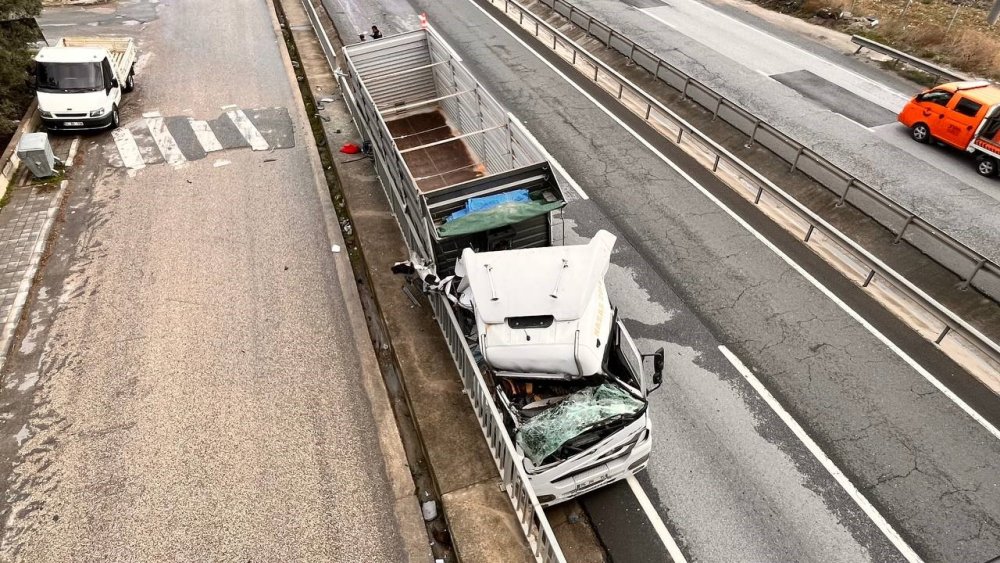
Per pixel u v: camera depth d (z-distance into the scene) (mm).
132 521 7477
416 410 8750
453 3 25406
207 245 12016
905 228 11391
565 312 7348
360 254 12117
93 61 15508
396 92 15031
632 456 7352
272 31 22094
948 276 10867
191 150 15102
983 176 14664
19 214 12750
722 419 8711
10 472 8023
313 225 12633
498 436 7434
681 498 7730
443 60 14078
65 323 10242
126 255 11727
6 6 15547
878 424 8648
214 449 8320
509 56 20859
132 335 10031
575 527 7496
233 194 13523
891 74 20016
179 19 23156
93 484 7875
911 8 25484
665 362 9625
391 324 10148
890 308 10703
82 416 8742
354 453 8336
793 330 10250
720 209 13367
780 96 18359
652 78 18609
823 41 22453
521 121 16797
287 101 17422
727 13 25016
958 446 8352
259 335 10094
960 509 7586
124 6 24328
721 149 14008
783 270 11609
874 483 7875
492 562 7020
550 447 6879
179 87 18172
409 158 13484
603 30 20641
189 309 10547
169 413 8797
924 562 7047
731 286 11211
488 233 9383
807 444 8359
